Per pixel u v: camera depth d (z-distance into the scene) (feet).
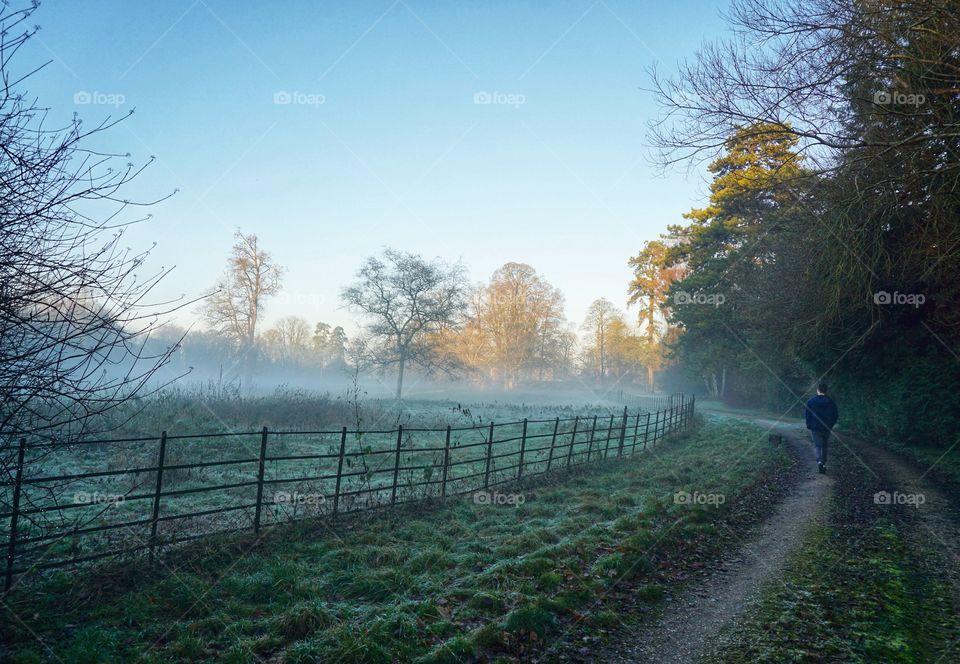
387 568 20.99
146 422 50.62
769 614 17.69
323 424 65.82
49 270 14.57
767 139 46.37
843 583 19.94
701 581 21.20
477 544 24.63
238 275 161.48
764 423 96.32
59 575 18.43
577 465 45.98
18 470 16.96
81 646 14.52
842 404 74.84
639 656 15.35
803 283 52.13
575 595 19.06
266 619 16.80
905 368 51.75
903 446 51.78
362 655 14.46
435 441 60.13
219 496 30.96
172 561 20.51
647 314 199.00
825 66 38.65
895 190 37.81
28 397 15.10
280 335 318.45
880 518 28.63
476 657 14.93
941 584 19.47
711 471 44.39
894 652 14.88
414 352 154.81
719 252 125.70
